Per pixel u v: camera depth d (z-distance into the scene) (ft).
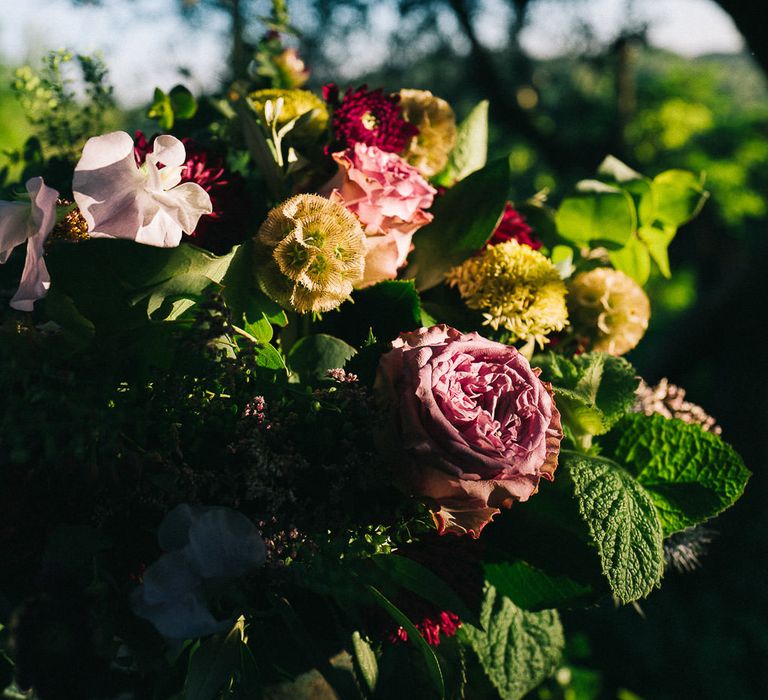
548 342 1.72
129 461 1.29
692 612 5.62
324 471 1.34
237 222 1.55
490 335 1.69
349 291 1.44
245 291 1.45
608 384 1.67
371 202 1.52
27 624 1.18
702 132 10.44
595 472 1.51
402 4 6.84
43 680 1.17
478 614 1.63
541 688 2.53
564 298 1.87
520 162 10.34
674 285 9.56
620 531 1.46
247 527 1.26
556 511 1.50
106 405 1.24
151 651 1.25
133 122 2.21
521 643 1.69
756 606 5.67
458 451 1.27
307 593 1.45
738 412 6.52
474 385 1.34
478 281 1.64
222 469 1.32
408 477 1.31
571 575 1.52
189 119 2.03
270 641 1.42
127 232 1.30
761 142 10.32
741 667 5.29
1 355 1.25
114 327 1.31
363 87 1.70
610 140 9.20
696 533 1.89
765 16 4.25
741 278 6.66
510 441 1.31
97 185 1.30
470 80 8.53
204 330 1.27
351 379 1.33
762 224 9.78
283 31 2.19
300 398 1.33
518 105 8.69
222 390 1.33
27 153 1.88
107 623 1.23
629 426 1.73
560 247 2.05
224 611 1.35
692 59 11.17
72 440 1.20
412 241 1.72
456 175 2.03
